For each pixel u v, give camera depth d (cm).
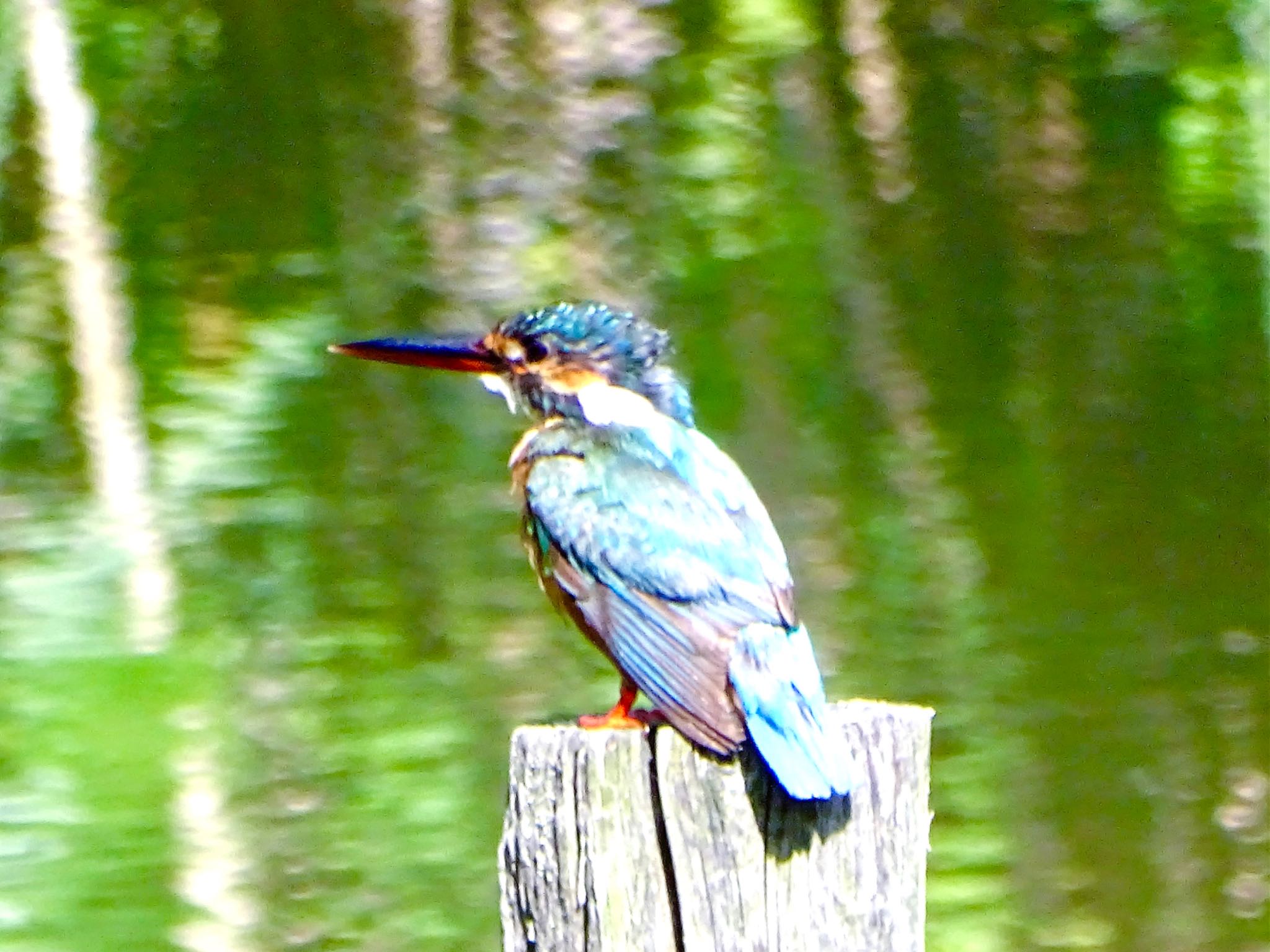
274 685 1216
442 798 1144
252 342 1417
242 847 1108
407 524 1318
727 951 469
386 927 1092
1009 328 1566
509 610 1269
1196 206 1571
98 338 1454
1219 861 1223
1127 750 1253
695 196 1523
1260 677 1323
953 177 1623
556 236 1502
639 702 774
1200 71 1551
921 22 1639
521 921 480
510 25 1533
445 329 1463
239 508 1321
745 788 477
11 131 1541
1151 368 1545
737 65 1558
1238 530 1459
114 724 1138
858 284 1548
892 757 485
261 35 1559
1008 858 1192
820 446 1459
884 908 478
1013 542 1427
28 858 1067
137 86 1571
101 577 1248
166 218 1529
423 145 1520
